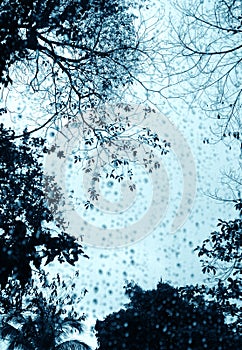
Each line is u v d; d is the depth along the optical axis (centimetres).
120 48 631
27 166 564
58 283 826
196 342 702
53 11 566
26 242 448
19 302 646
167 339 773
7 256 433
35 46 568
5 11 495
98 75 650
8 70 526
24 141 586
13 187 535
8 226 463
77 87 657
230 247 610
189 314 745
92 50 625
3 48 498
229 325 675
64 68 630
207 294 638
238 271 618
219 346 672
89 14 600
